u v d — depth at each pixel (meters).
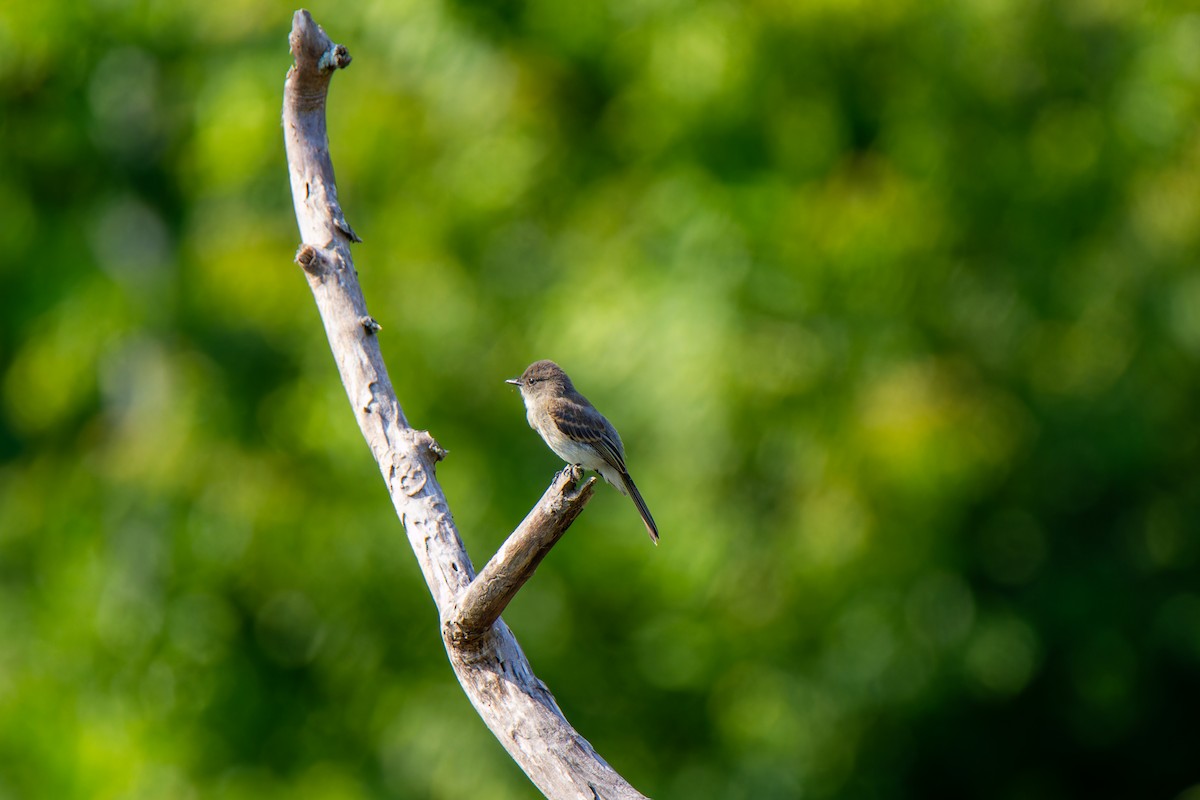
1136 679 18.17
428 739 16.08
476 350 16.08
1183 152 16.36
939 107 15.60
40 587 17.80
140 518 17.17
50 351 18.00
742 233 14.66
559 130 15.89
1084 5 16.72
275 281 15.88
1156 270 16.73
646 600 15.94
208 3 16.97
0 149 18.69
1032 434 16.41
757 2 14.70
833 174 15.22
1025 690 18.28
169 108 19.17
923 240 15.27
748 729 16.06
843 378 15.03
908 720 16.84
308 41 7.28
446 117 15.96
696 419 14.34
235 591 16.38
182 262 17.88
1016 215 16.39
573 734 6.31
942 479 14.91
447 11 15.78
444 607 6.64
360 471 15.85
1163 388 17.25
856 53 15.22
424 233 15.90
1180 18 16.38
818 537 14.90
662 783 16.30
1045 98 16.42
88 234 19.09
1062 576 17.77
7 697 16.94
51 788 16.72
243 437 16.45
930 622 16.45
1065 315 16.64
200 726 16.58
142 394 18.12
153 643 16.64
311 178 7.50
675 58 14.67
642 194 15.49
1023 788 18.83
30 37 17.92
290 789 16.55
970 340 16.47
